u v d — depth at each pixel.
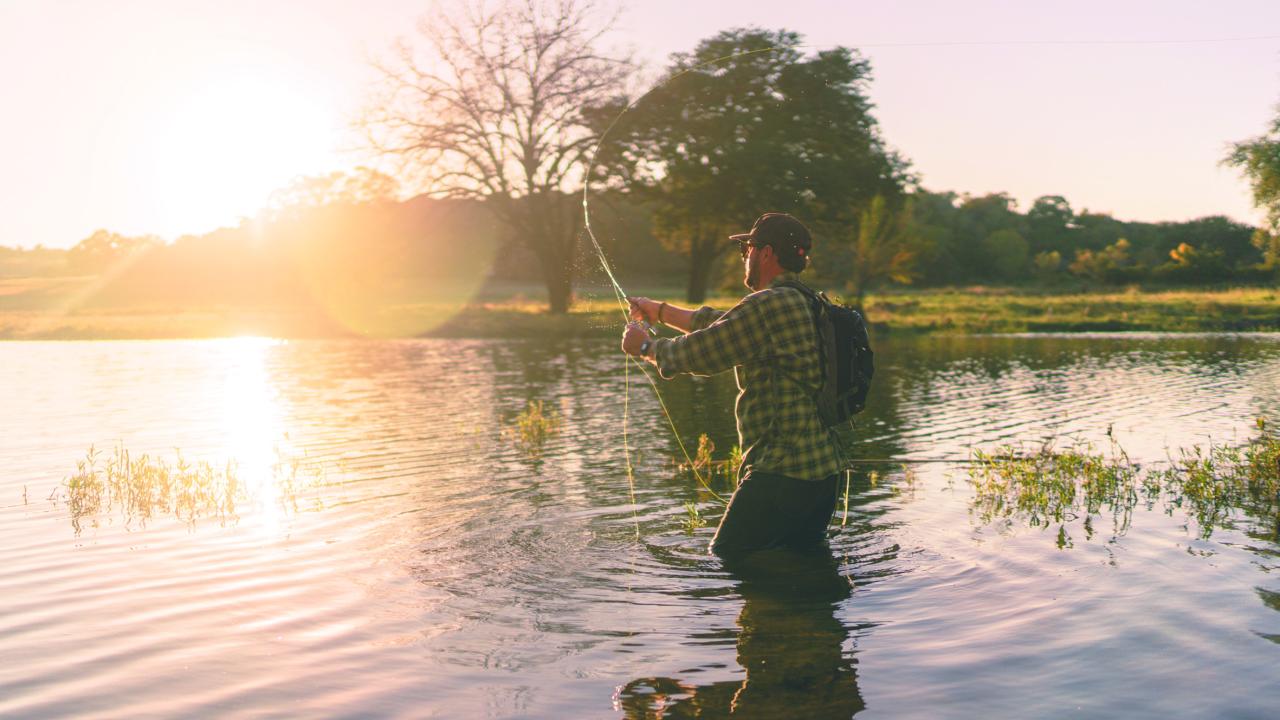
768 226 4.42
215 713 2.72
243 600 3.81
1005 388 13.17
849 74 19.91
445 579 4.07
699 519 5.17
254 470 6.94
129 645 3.31
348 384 14.30
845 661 3.06
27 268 63.53
